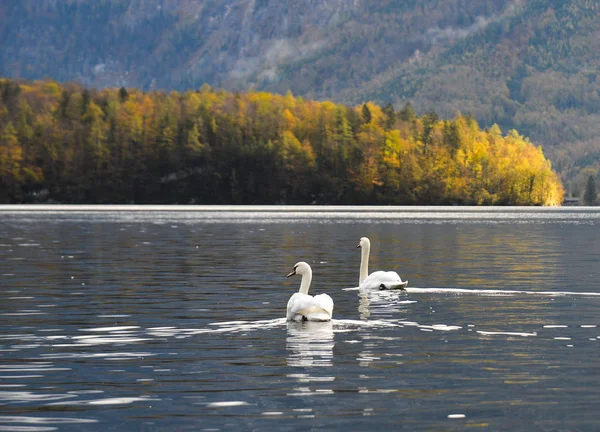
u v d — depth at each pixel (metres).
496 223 116.19
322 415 16.27
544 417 16.11
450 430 15.41
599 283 38.53
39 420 16.00
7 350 22.17
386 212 168.38
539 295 33.94
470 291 35.34
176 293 34.16
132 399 17.39
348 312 28.95
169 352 21.86
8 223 102.38
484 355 21.44
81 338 23.91
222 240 70.38
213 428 15.52
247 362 20.61
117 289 35.53
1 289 35.41
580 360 20.84
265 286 36.84
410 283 38.56
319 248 61.28
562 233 88.00
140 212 152.00
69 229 88.06
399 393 17.75
